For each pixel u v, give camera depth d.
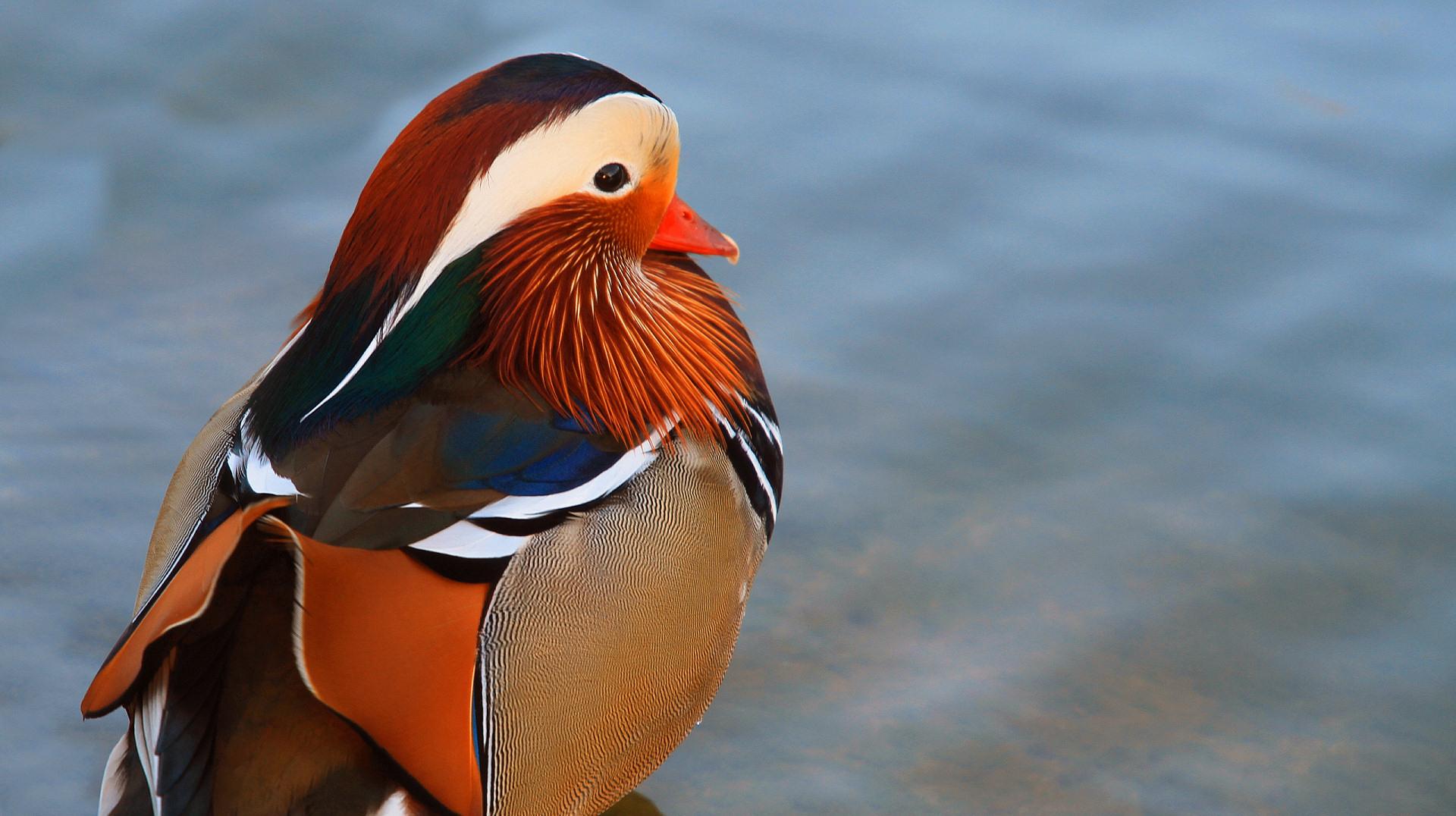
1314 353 10.16
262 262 10.78
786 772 7.50
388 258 6.17
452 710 5.54
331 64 13.10
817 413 9.64
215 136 12.12
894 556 8.73
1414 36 13.23
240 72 12.72
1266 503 9.12
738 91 12.51
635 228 6.91
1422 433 9.56
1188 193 11.51
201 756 5.41
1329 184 11.57
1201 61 12.96
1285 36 13.30
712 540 6.60
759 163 11.72
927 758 7.58
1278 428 9.62
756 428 7.42
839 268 10.77
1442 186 11.52
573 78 6.61
